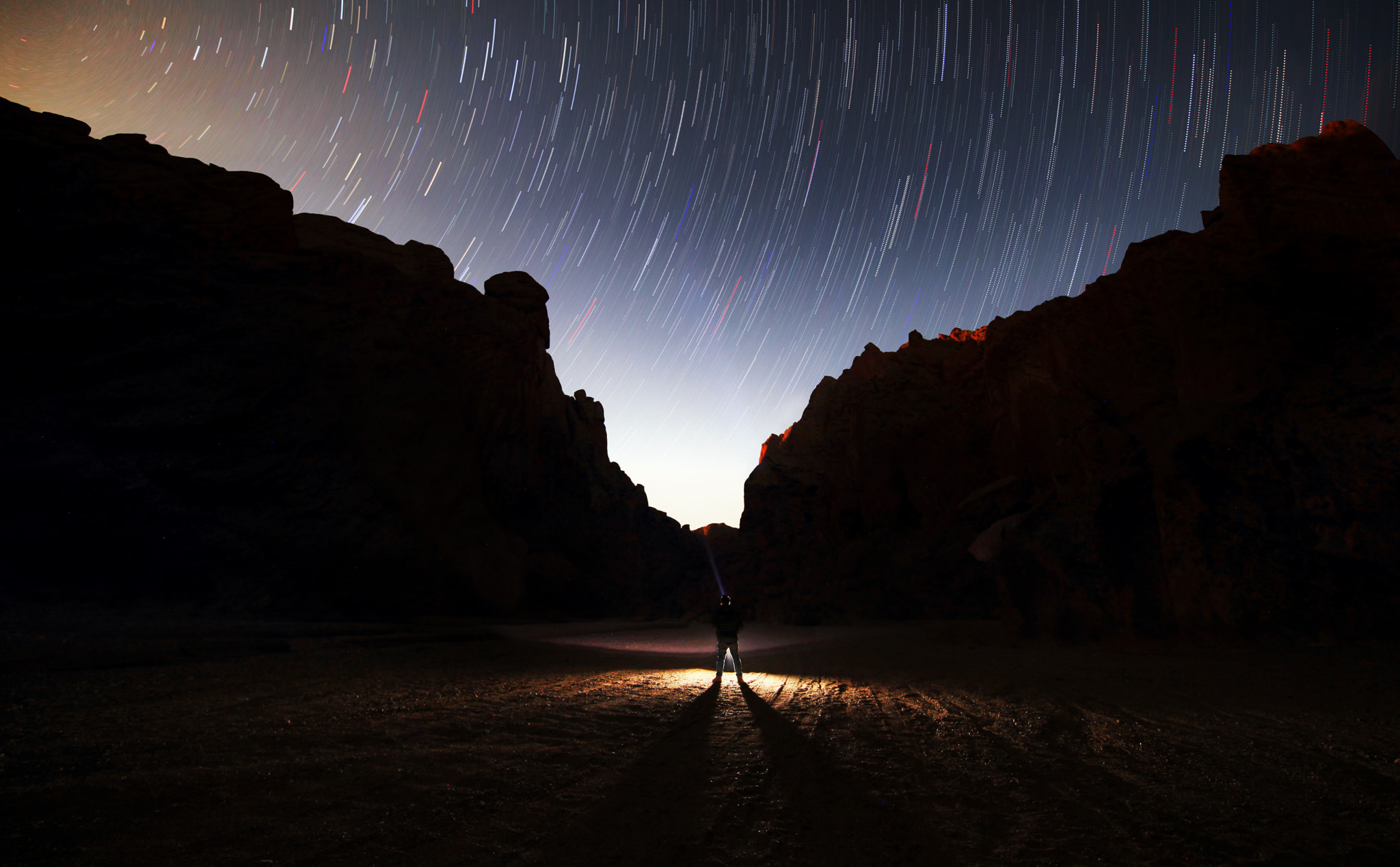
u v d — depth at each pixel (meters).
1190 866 2.88
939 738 5.79
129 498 16.69
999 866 2.88
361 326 24.39
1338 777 4.39
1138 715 6.84
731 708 7.51
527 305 36.50
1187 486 15.54
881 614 30.66
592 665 12.69
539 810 3.53
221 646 10.72
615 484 41.38
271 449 19.58
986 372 32.72
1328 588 12.95
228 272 21.73
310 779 3.83
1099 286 24.28
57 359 17.67
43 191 19.11
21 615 13.38
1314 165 19.06
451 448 25.16
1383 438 13.15
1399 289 15.94
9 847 2.62
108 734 4.70
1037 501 27.38
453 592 22.73
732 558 42.19
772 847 3.10
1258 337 17.30
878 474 37.03
